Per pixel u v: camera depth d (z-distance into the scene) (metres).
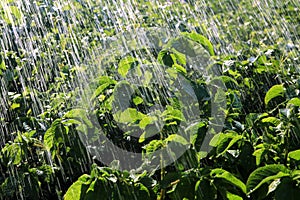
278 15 3.32
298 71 1.94
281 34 2.98
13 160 1.60
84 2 3.10
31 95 2.11
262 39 3.00
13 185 1.57
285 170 1.01
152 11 3.17
